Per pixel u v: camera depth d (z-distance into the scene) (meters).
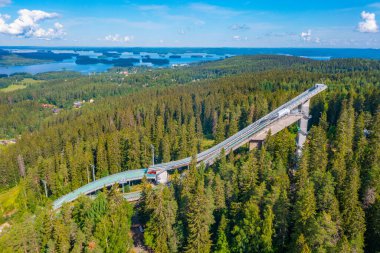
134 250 77.69
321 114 140.38
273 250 63.59
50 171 117.31
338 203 68.56
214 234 72.88
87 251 66.31
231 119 152.50
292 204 71.38
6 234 66.56
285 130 105.81
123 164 131.75
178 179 90.31
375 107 132.62
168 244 71.56
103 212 77.00
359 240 61.28
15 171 143.50
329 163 87.00
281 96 169.38
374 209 67.31
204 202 68.12
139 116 186.62
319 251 56.69
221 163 95.31
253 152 100.00
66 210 76.00
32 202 109.75
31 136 180.75
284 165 91.69
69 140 157.00
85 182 121.06
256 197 69.94
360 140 96.12
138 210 85.56
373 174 73.38
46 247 67.88
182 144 129.88
